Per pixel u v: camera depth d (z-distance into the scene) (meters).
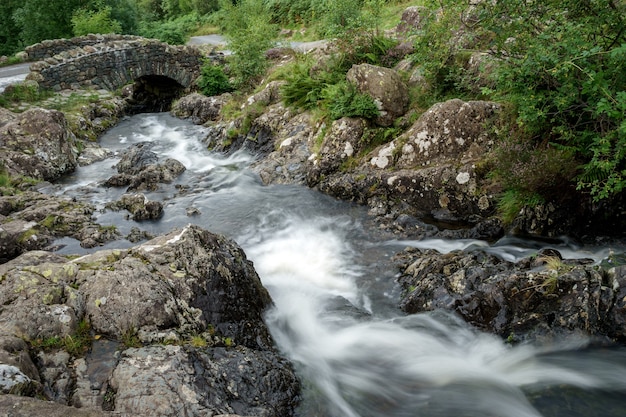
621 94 5.73
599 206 7.38
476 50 9.91
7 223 8.37
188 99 19.27
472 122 8.73
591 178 7.10
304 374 5.00
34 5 27.77
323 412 4.54
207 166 12.66
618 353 5.03
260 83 16.97
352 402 4.76
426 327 5.86
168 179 11.39
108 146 15.50
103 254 5.57
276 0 29.75
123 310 4.68
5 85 17.50
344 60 12.66
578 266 5.68
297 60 16.36
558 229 7.51
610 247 7.09
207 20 39.28
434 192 8.59
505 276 5.74
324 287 6.91
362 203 9.34
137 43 21.42
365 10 13.12
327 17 13.45
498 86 7.66
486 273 6.02
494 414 4.60
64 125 13.45
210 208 9.70
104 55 20.53
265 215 9.24
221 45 25.48
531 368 5.13
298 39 25.08
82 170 13.03
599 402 4.68
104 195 10.80
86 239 8.03
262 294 6.00
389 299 6.55
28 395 3.67
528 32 7.17
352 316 6.20
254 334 5.30
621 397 4.73
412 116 9.88
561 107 7.16
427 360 5.39
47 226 8.38
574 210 7.48
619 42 6.76
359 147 10.00
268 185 10.66
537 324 5.37
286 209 9.41
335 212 9.18
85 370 4.18
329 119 10.71
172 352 4.25
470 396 4.85
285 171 10.85
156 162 12.62
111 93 20.67
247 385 4.40
